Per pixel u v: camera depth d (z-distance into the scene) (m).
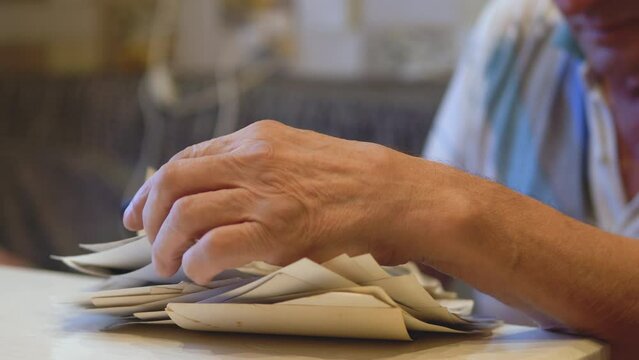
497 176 1.25
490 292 0.60
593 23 1.06
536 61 1.24
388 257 0.57
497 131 1.26
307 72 1.88
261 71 1.90
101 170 1.96
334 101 1.70
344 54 1.84
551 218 0.61
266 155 0.56
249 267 0.56
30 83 2.05
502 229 0.58
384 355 0.54
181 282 0.59
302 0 1.87
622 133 1.11
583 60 1.18
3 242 2.04
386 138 1.63
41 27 2.20
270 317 0.55
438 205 0.57
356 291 0.54
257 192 0.55
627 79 1.07
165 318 0.59
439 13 1.73
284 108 1.75
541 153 1.20
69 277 0.79
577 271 0.60
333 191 0.56
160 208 0.57
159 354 0.53
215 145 0.59
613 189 1.12
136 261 0.63
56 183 2.00
